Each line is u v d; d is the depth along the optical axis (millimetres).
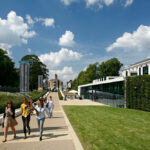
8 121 6629
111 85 27266
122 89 22953
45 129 8617
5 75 52094
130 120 11469
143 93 18109
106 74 60656
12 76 54344
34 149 5594
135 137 7180
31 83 63969
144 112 16375
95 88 37469
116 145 6082
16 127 9086
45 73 71812
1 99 21250
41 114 6875
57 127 9094
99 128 8852
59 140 6617
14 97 26078
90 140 6633
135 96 19734
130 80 20922
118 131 8219
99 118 12266
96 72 72062
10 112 6688
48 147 5793
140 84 18734
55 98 41938
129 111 17141
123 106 22531
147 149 5727
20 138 6898
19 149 5598
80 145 6000
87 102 33469
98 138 6938
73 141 6492
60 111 16938
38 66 66812
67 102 31516
